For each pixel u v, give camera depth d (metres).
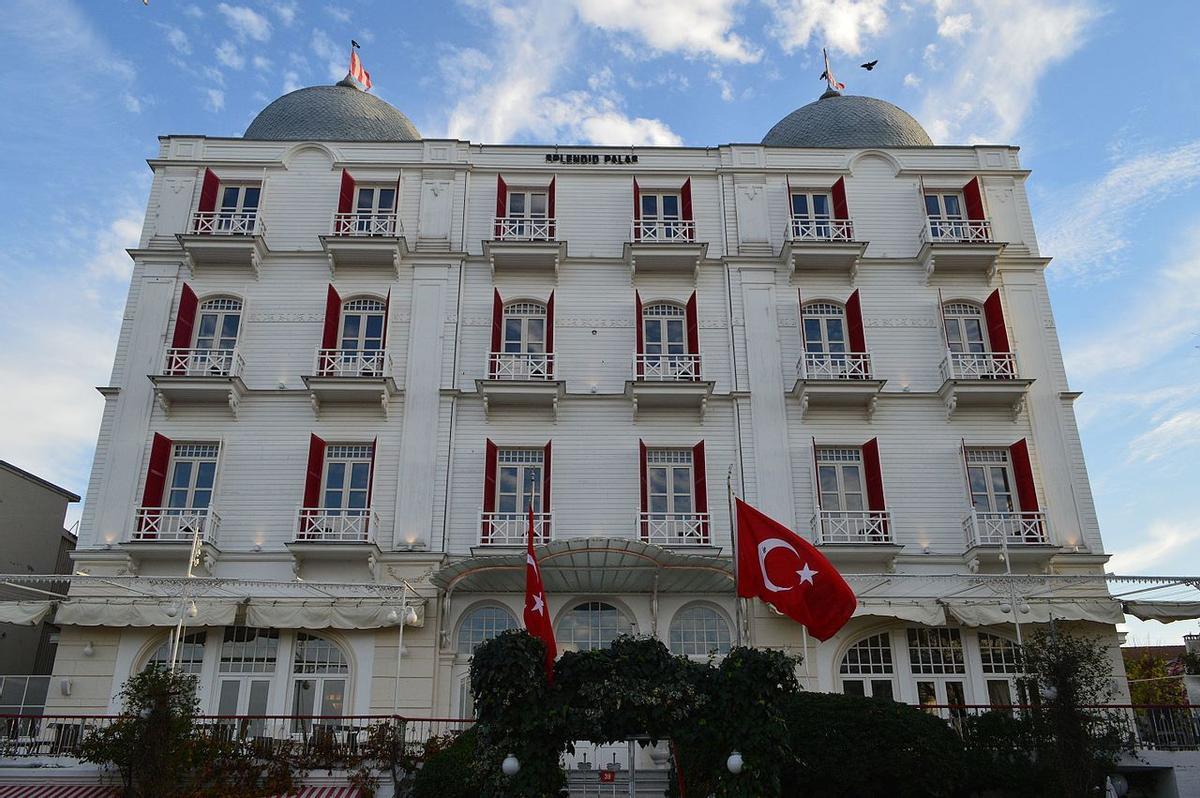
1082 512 26.48
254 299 28.31
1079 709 19.03
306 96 32.56
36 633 31.91
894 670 24.88
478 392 27.09
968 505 26.36
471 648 24.89
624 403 27.41
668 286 29.06
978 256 28.75
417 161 30.27
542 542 25.59
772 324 28.41
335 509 25.97
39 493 31.92
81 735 20.45
